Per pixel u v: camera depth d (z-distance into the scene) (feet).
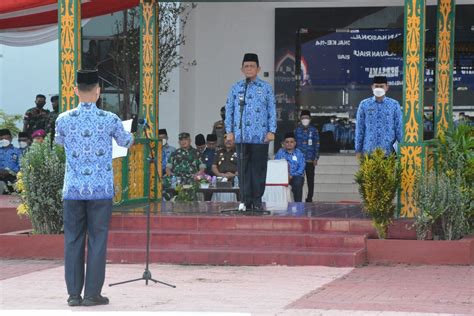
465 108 84.84
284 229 49.11
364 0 86.38
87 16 72.08
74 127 35.42
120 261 47.26
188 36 86.43
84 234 35.86
